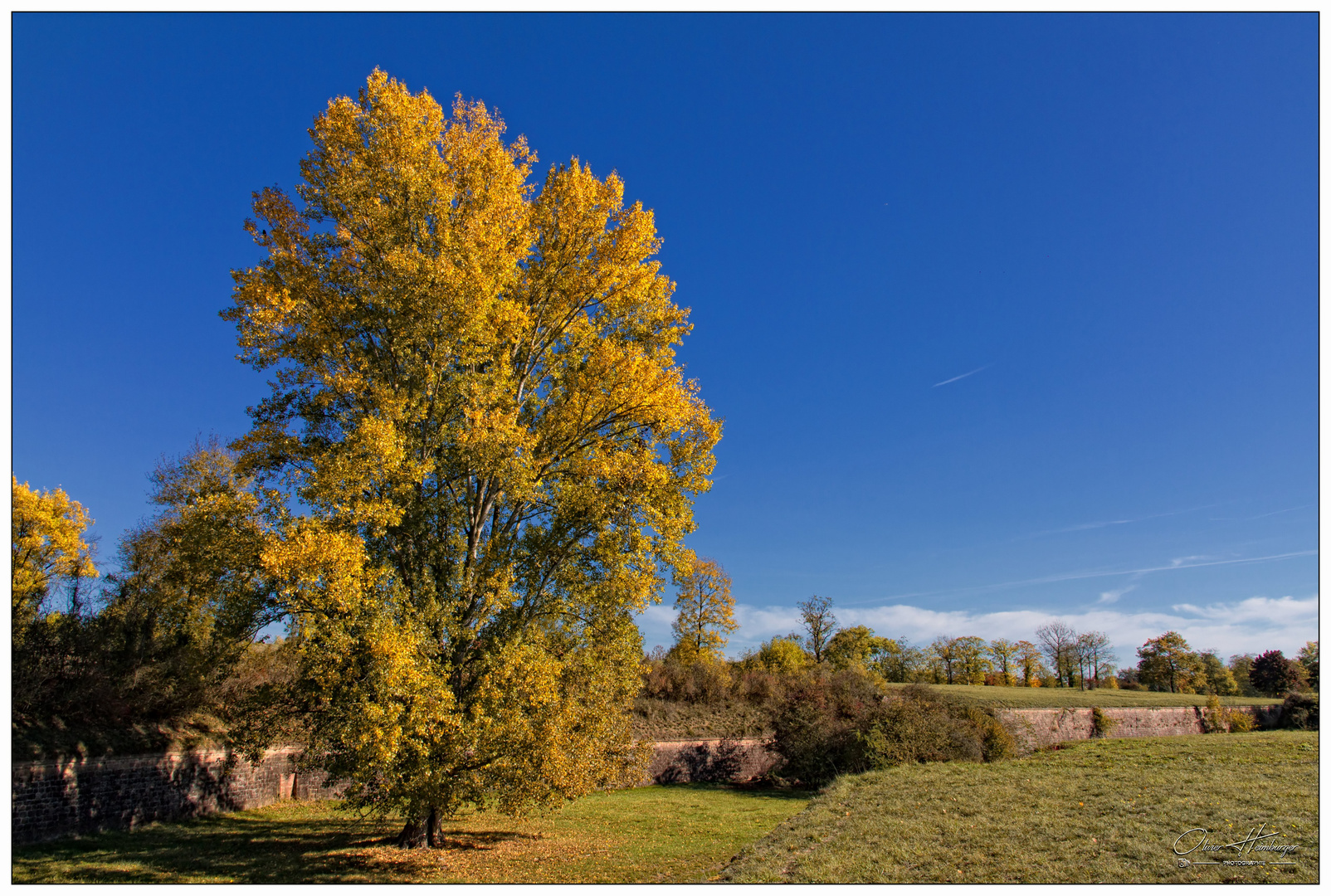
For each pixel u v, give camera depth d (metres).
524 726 12.60
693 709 37.50
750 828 18.44
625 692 15.91
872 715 28.09
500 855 14.48
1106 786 15.52
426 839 15.21
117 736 17.95
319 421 14.59
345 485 12.16
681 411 15.53
